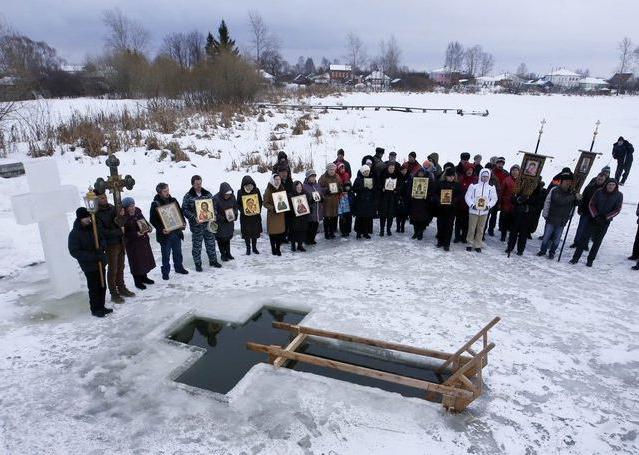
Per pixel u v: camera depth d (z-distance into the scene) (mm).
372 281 8500
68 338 6516
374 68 84812
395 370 6234
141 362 6004
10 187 12727
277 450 4562
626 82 81000
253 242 9883
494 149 20031
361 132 22641
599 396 5410
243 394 5395
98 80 38969
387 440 4699
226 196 9125
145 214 11820
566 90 74312
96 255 6801
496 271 9047
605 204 8875
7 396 5340
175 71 29828
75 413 5086
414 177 10336
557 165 17781
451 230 9984
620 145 14922
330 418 5000
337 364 5578
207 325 7176
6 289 8008
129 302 7609
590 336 6680
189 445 4629
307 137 20844
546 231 9625
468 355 6094
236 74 28516
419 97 42500
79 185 13336
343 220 11062
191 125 21156
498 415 5074
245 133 20812
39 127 17500
